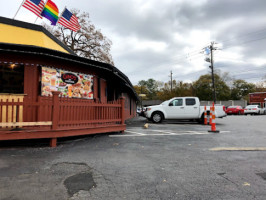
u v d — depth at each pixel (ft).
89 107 21.85
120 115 26.12
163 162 13.14
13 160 13.30
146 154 15.15
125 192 8.70
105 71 32.30
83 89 27.96
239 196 8.34
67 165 12.35
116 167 12.06
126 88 54.75
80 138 21.93
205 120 39.24
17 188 9.00
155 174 10.93
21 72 21.97
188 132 27.22
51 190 8.83
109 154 15.06
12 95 20.88
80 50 90.79
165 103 43.39
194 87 169.07
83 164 12.58
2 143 18.21
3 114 20.04
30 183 9.57
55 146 17.76
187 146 18.04
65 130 18.57
